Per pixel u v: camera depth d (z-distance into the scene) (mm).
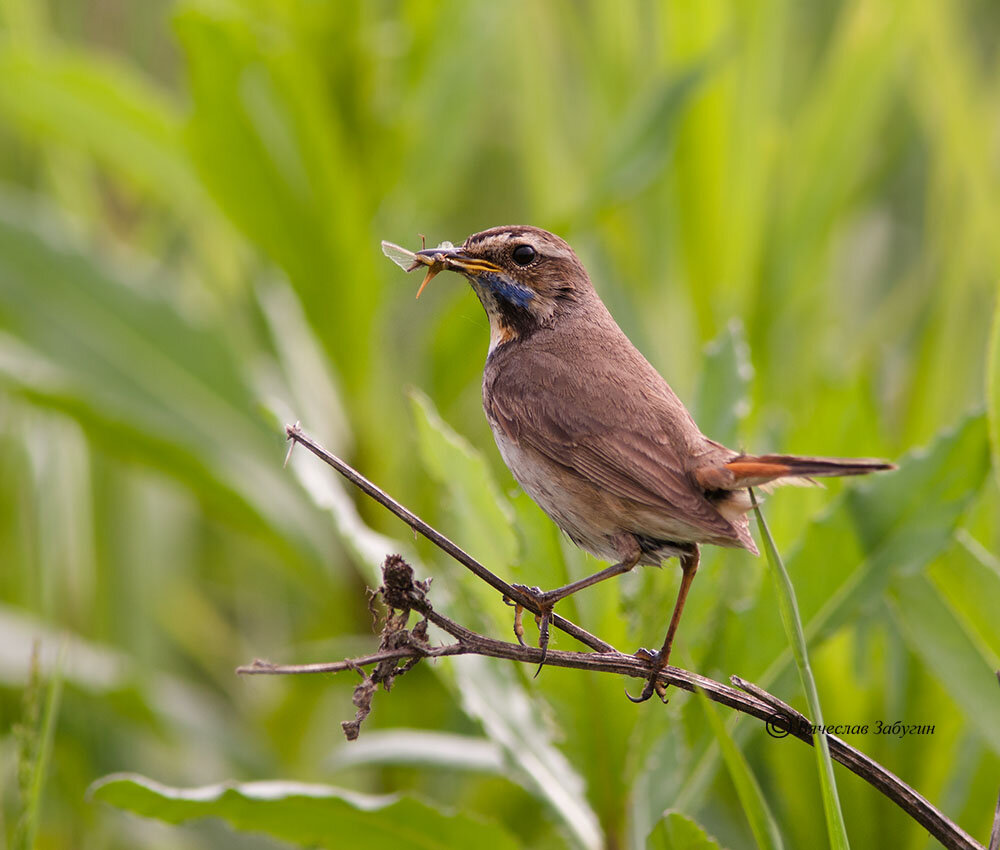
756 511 6340
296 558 11211
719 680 8172
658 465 7824
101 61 13195
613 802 7738
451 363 11438
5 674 10531
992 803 8828
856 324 13773
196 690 12375
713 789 9766
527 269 9094
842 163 12273
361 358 11297
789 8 12703
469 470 8180
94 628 11633
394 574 6262
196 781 11234
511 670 8500
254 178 11047
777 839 6254
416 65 11711
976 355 11344
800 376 11930
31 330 11383
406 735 9852
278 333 11984
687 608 8578
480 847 7887
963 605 8711
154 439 10805
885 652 9227
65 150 13000
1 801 9430
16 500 12023
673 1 12688
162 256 13828
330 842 7949
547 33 13398
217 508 11172
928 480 8234
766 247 12172
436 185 11742
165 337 11531
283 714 11531
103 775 10883
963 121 12211
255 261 12297
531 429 8336
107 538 11703
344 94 11523
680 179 12219
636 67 13102
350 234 11055
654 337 12344
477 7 11719
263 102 10938
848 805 8828
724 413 9078
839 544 8250
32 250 11531
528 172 13266
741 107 12234
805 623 8180
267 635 13008
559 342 8852
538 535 7941
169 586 12680
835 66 12680
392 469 11633
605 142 12391
